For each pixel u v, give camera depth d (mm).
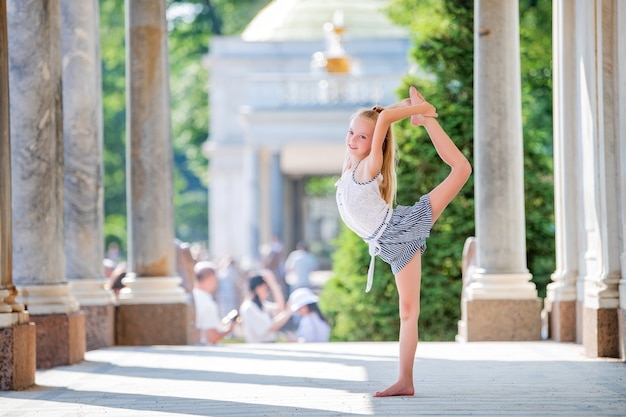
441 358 18375
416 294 13133
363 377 15727
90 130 22016
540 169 30219
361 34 62438
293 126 55500
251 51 64000
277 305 31766
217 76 65000
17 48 17922
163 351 20766
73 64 21891
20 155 18078
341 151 57750
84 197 21891
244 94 64875
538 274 29297
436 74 30328
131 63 23016
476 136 22375
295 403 13039
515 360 17859
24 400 14016
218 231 65500
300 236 63938
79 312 18859
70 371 17344
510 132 22078
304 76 55344
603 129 18016
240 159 65188
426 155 29719
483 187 22172
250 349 21016
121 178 78562
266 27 64938
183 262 24719
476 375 15703
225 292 47094
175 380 15867
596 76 18453
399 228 12766
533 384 14555
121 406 13242
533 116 39625
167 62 23219
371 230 12789
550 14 39219
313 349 20859
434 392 13734
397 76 54562
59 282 18391
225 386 14977
